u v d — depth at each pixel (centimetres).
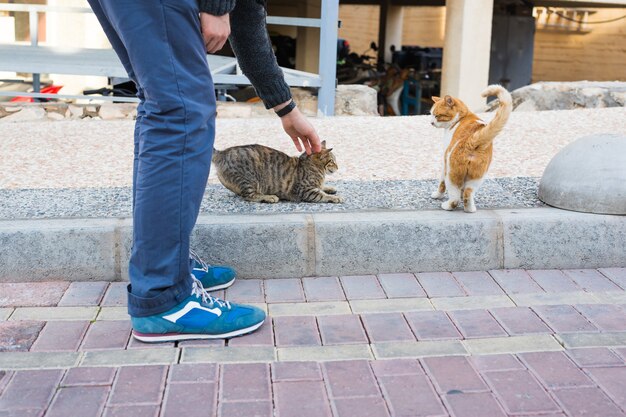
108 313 292
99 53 862
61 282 321
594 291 318
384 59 1800
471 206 346
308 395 232
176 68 244
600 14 1912
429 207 362
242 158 375
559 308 299
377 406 226
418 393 233
